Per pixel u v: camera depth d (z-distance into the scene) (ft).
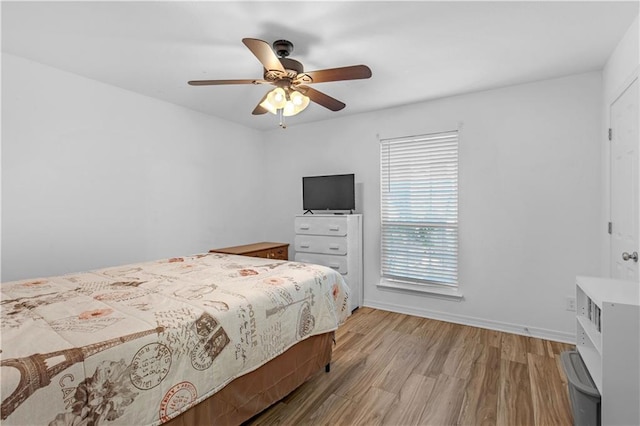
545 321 9.12
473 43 6.95
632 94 6.22
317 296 6.63
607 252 7.82
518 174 9.38
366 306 12.27
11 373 2.83
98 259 8.99
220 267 7.45
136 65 8.01
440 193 10.74
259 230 14.64
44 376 2.95
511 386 6.66
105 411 3.33
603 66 8.09
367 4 5.56
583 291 5.75
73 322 4.00
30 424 2.82
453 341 9.00
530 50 7.27
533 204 9.21
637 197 6.03
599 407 4.62
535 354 8.12
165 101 10.72
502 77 8.80
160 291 5.43
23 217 7.63
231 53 7.39
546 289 9.09
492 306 9.87
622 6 5.63
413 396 6.35
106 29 6.35
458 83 9.23
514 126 9.41
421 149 11.04
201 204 11.98
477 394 6.40
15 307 4.57
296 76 6.48
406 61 7.81
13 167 7.46
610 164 7.61
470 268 10.19
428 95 10.21
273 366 5.65
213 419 4.57
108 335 3.64
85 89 8.71
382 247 11.98
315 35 6.59
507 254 9.61
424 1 5.48
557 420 5.60
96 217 8.96
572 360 5.71
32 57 7.54
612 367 4.30
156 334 3.87
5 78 7.31
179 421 4.09
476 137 9.97
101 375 3.32
